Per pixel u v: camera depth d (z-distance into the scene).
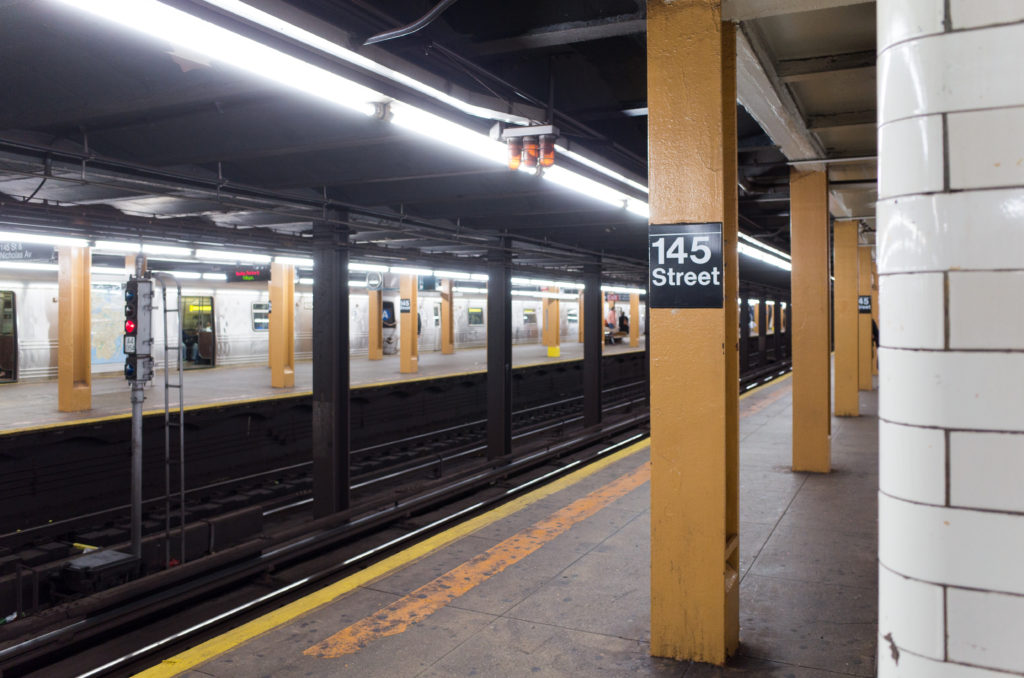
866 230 13.16
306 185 7.23
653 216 3.47
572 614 4.06
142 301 7.38
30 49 4.27
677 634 3.50
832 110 6.08
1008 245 1.62
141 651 6.02
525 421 20.22
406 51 3.96
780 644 3.65
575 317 43.72
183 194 6.76
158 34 2.91
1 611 7.07
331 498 9.26
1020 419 1.61
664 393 3.48
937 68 1.68
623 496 6.60
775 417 11.51
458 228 10.88
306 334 24.56
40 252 12.68
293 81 3.61
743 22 3.79
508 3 4.12
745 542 5.30
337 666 3.52
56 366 17.84
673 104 3.42
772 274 25.72
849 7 4.15
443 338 29.92
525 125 4.88
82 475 11.55
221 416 13.66
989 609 1.64
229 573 7.57
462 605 4.22
